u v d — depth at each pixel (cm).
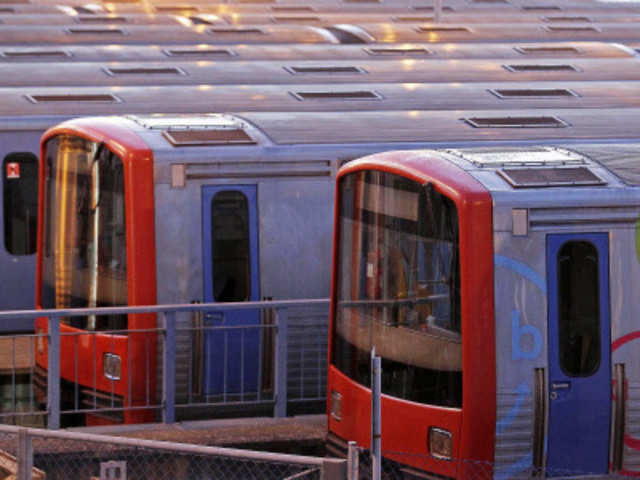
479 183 2205
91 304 2959
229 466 2362
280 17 6156
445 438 2206
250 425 2659
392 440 2312
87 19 5447
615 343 2242
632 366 2255
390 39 5197
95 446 2348
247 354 2944
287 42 5131
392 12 6962
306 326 2994
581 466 2234
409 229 2300
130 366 2831
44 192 3142
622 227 2242
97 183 2955
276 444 2544
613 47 4856
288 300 2902
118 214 2898
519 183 2212
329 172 3039
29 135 3847
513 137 3250
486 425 2169
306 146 3019
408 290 2300
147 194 2869
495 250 2173
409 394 2284
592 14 7031
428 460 2234
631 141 3319
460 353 2181
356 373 2442
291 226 3008
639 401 2261
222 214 2947
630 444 2261
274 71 4144
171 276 2894
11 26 4931
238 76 4097
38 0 6475
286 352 2731
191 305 2647
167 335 2650
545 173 2264
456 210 2184
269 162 2984
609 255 2234
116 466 1766
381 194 2384
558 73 4328
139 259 2858
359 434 2423
